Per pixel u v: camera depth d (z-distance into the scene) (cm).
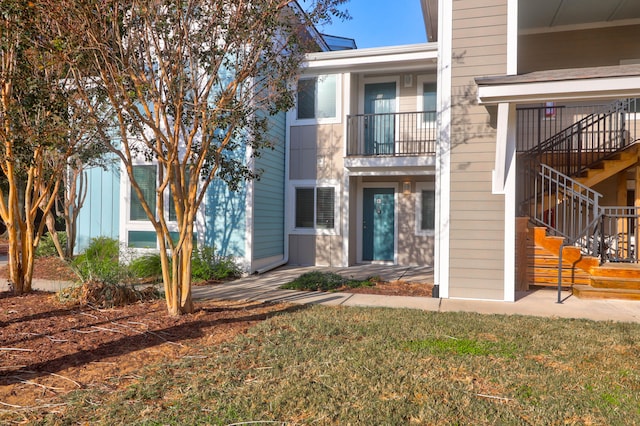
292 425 273
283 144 1150
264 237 1037
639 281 682
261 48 516
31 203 697
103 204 1110
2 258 1308
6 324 495
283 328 495
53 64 470
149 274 838
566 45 970
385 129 1126
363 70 1084
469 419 283
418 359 390
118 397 311
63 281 823
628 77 509
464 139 689
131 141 929
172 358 394
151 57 520
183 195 531
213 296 704
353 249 1156
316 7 541
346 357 392
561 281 709
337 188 1109
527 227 764
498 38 671
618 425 276
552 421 281
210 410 293
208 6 492
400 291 754
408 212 1151
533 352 412
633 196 1037
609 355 405
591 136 917
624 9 876
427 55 991
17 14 430
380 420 279
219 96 567
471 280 683
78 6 413
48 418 282
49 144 492
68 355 400
